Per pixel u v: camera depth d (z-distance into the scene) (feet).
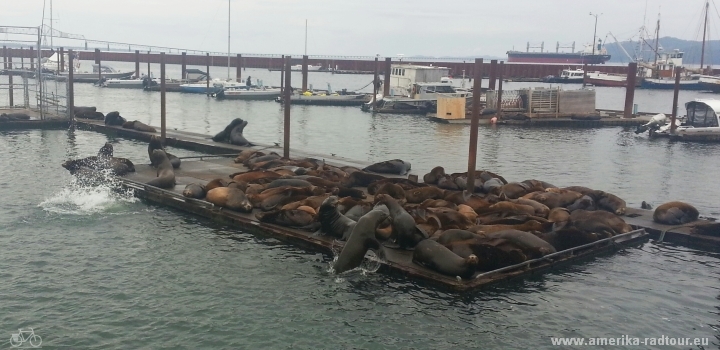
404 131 159.63
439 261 50.14
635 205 83.51
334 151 123.95
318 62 541.34
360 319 44.04
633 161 121.39
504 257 51.29
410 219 54.65
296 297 47.26
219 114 194.70
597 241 58.70
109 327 41.70
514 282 51.19
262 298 46.96
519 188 73.10
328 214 58.75
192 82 316.60
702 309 47.52
